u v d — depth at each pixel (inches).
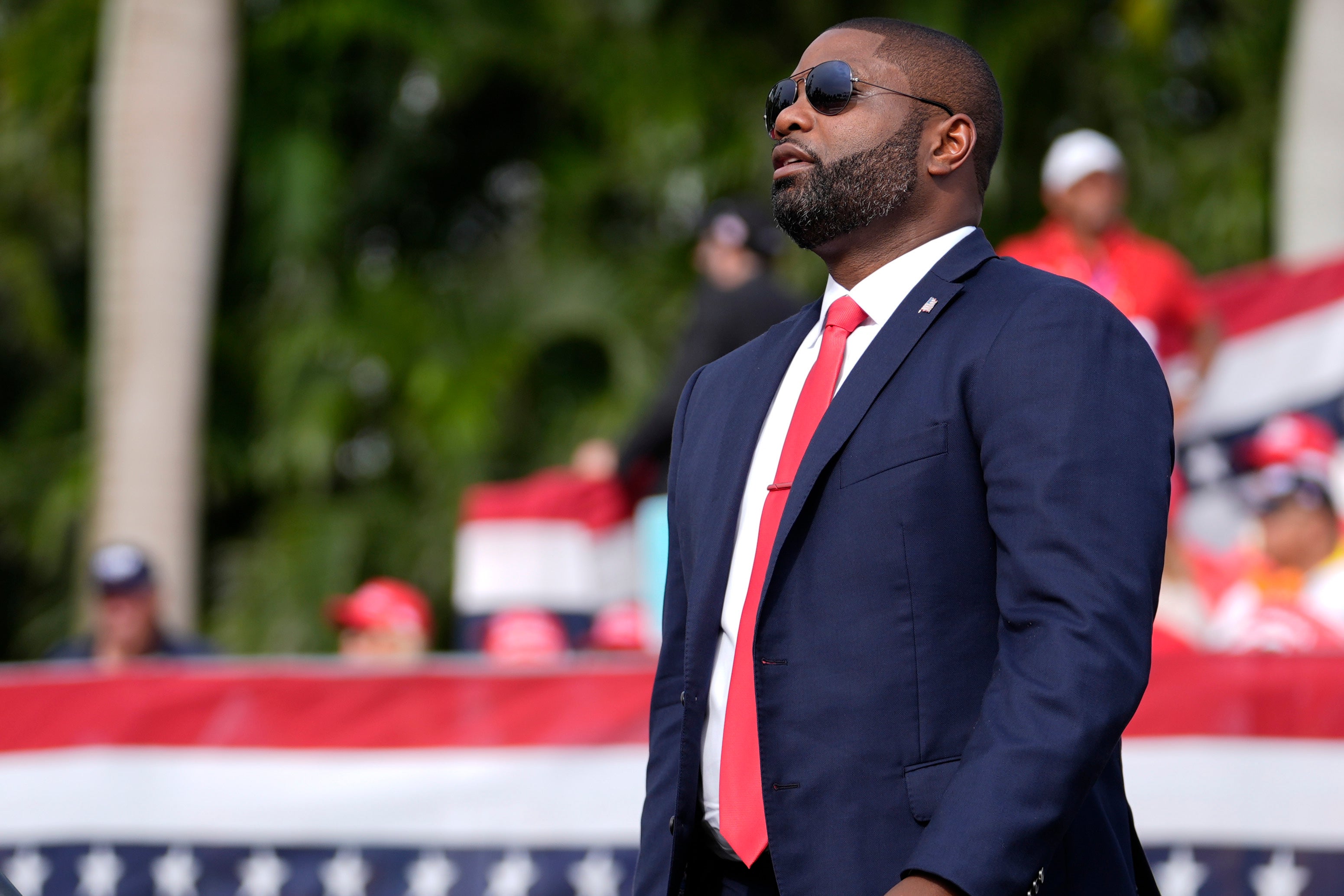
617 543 795.4
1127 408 248.1
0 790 581.6
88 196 1592.0
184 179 1277.1
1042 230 772.6
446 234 1694.1
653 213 1633.9
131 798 581.3
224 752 583.5
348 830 575.2
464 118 1675.7
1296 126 1095.0
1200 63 1598.2
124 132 1278.3
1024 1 1507.1
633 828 564.7
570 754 571.5
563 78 1589.6
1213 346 765.3
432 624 1529.3
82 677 588.7
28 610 1704.0
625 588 790.5
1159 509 243.1
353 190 1643.7
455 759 575.5
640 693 573.9
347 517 1508.4
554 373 1581.0
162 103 1273.4
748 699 270.4
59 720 586.6
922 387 260.5
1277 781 519.8
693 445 304.8
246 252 1544.0
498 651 780.6
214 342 1568.7
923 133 284.5
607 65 1560.0
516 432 1546.5
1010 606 243.0
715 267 708.0
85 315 1652.3
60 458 1611.7
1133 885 260.4
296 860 575.5
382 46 1615.4
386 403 1556.3
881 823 247.9
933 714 249.1
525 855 568.4
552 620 786.8
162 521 1256.2
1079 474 241.1
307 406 1496.1
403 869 571.2
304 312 1524.4
